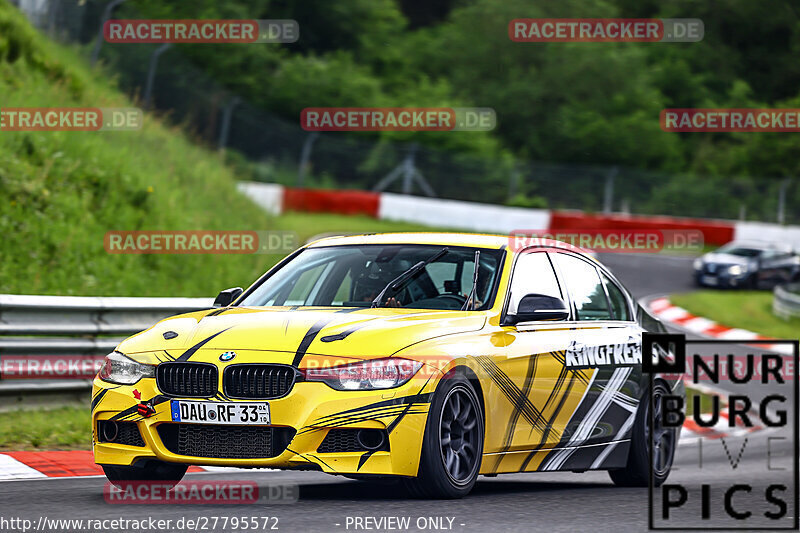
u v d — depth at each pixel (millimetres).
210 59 131750
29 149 54375
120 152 61125
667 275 107812
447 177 124938
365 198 109562
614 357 24094
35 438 28281
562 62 161875
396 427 18312
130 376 19438
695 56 186875
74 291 46719
